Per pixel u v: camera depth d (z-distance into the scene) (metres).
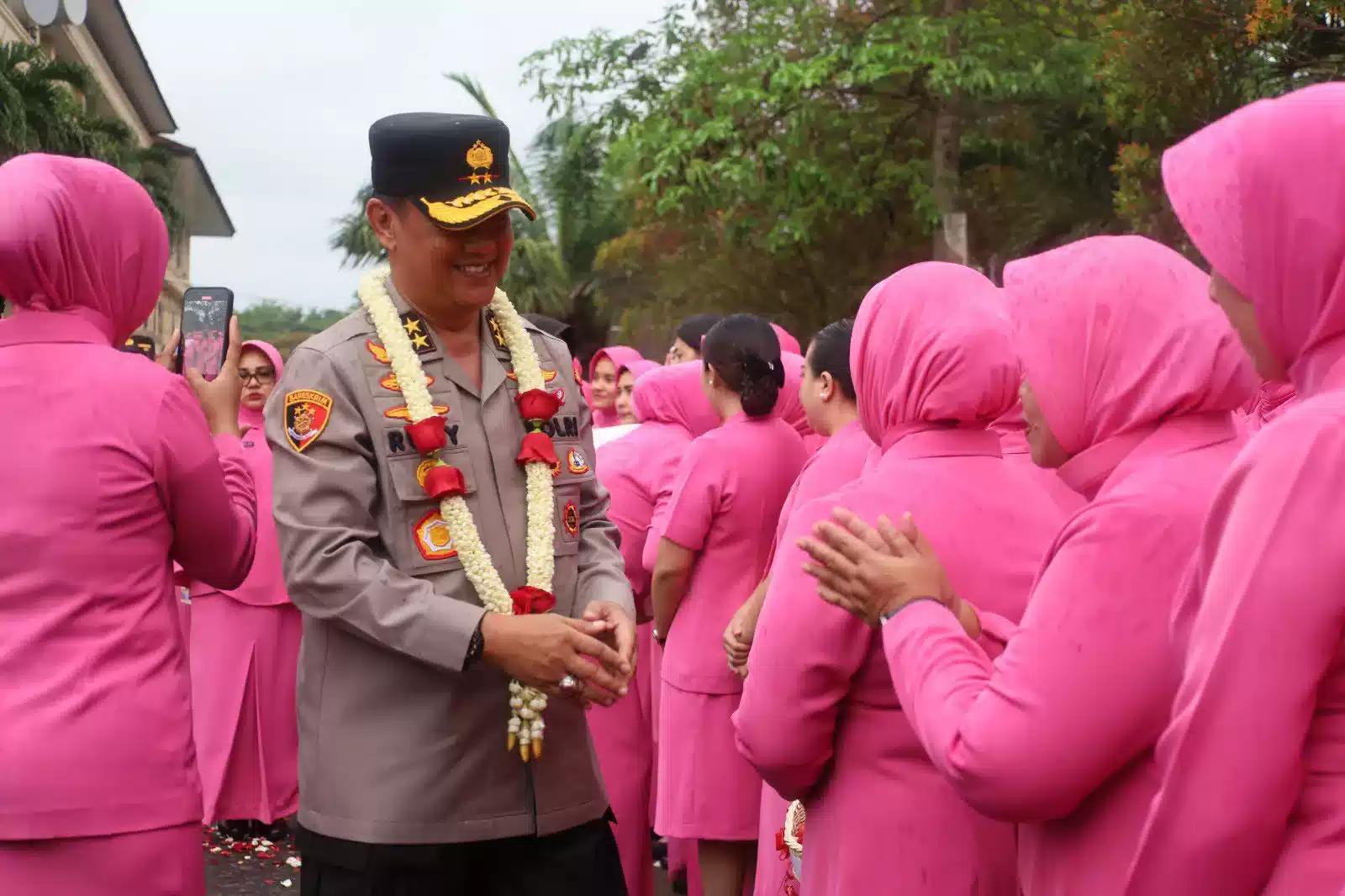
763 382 4.58
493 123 2.96
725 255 24.92
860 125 21.86
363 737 2.84
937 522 2.49
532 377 3.05
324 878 2.86
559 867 2.97
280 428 2.87
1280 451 1.56
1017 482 2.59
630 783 4.77
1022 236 23.53
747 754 2.59
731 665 3.98
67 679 2.71
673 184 20.98
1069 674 1.94
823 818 2.60
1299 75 14.70
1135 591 1.94
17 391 2.79
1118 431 2.09
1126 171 16.08
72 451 2.77
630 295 36.75
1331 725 1.54
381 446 2.86
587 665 2.76
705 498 4.53
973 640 2.25
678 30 21.69
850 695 2.52
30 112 23.23
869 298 2.67
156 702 2.80
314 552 2.78
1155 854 1.63
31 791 2.64
